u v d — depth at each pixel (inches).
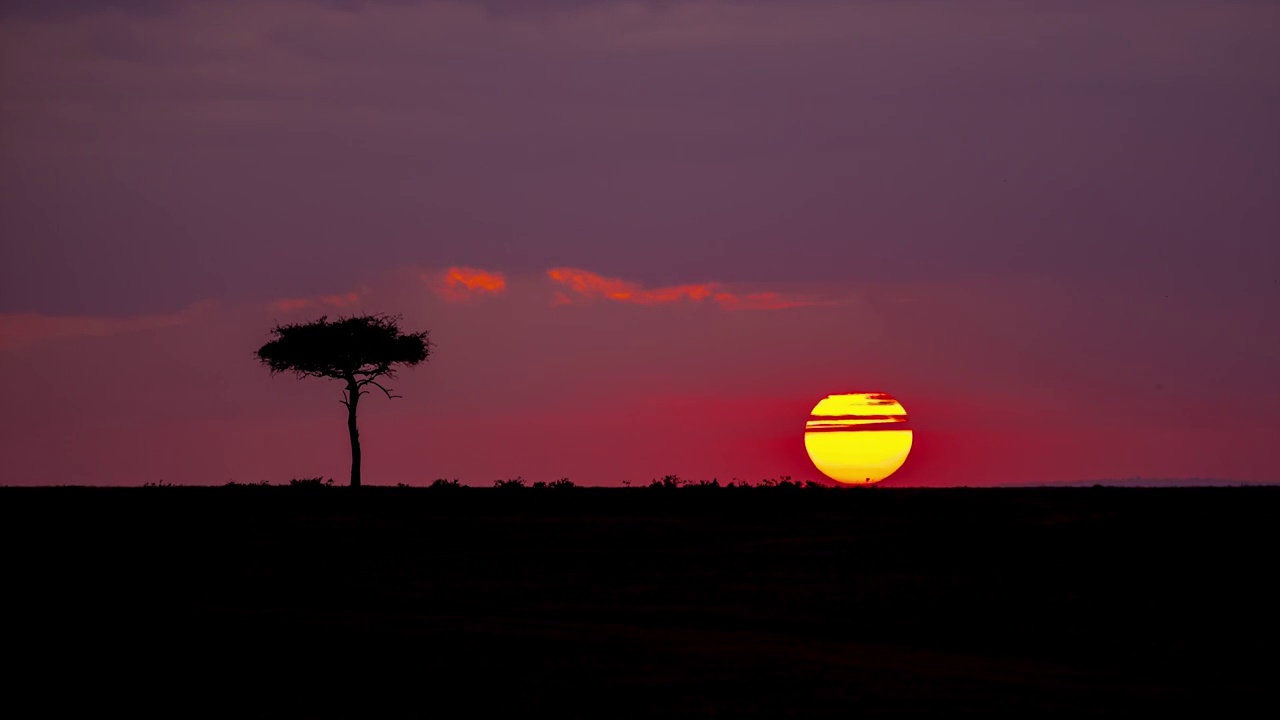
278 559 6899.6
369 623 4795.8
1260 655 4190.5
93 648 4355.3
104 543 7362.2
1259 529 7549.2
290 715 3484.3
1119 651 4256.9
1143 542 7185.0
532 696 3612.2
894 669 3954.2
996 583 5836.6
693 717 3363.7
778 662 4040.4
